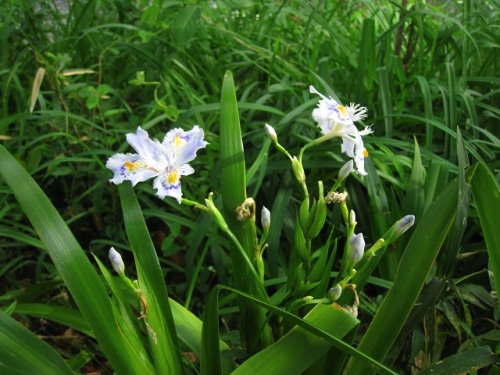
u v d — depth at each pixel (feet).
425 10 2.05
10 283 1.73
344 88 2.23
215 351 0.99
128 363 0.93
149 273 1.01
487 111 2.00
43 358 0.89
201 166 1.98
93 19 2.53
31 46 1.99
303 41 2.36
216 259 1.64
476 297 1.42
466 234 1.66
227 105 1.13
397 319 0.98
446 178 1.59
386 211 1.59
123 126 2.04
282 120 1.81
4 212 1.63
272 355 0.92
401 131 2.11
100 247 1.80
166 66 2.22
